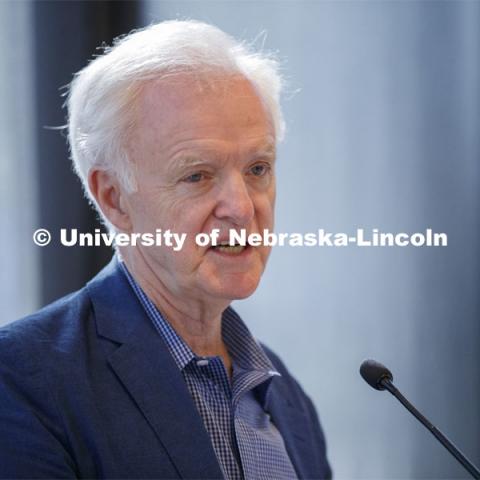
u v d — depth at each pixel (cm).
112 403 473
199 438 478
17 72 1063
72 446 452
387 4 1061
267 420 569
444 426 1033
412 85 1054
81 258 1099
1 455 446
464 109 1036
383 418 1041
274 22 1077
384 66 1061
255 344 571
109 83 496
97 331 501
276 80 530
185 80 483
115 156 498
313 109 1070
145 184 491
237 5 1083
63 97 1084
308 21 1073
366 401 1047
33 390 459
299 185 1070
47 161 1077
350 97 1066
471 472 484
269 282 1071
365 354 1054
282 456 547
